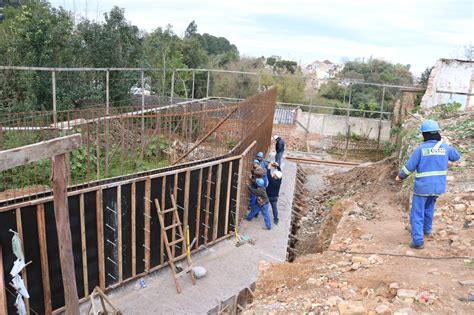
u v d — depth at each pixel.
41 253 6.52
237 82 31.67
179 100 20.50
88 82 17.03
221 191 9.73
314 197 15.17
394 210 9.20
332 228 10.02
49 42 16.06
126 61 18.31
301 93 33.06
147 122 11.45
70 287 4.84
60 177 4.50
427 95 18.58
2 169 3.88
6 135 8.12
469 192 7.93
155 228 8.27
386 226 7.93
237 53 48.06
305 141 24.03
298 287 6.05
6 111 13.80
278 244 9.97
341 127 24.16
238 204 10.12
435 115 15.07
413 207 6.35
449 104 16.73
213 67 35.06
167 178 8.26
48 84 15.52
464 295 4.89
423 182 6.13
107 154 8.18
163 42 27.00
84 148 9.32
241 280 8.34
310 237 11.39
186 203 8.72
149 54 24.08
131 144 10.27
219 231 9.88
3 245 6.06
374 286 5.47
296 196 14.45
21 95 15.12
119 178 7.75
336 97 33.38
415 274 5.55
